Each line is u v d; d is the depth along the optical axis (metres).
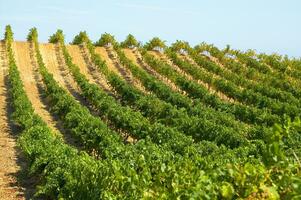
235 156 17.39
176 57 50.56
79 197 11.88
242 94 38.16
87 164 12.50
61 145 18.47
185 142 20.69
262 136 24.56
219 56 56.09
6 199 15.29
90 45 54.62
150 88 39.25
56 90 35.84
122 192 9.20
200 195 4.72
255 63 53.06
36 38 54.59
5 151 22.23
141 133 23.47
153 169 11.54
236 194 4.50
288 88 43.59
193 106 33.88
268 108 35.72
